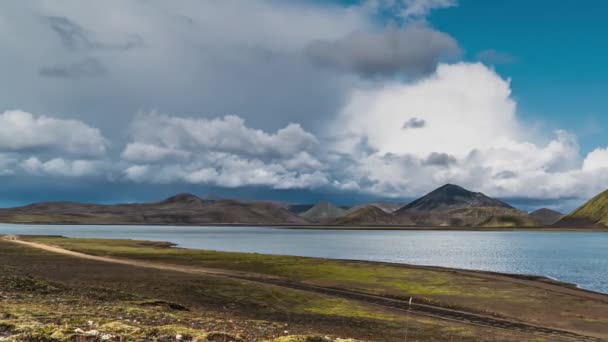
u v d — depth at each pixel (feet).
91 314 86.99
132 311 98.17
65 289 131.03
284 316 132.05
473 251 593.42
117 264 280.92
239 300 156.87
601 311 164.66
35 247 426.92
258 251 555.69
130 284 180.34
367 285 219.41
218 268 290.15
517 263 410.52
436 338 112.37
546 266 380.78
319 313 140.77
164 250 431.84
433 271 279.90
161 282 190.70
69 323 73.41
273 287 189.47
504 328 134.31
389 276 253.24
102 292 132.98
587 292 215.10
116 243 543.80
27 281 132.36
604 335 130.31
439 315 151.43
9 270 173.37
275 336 83.46
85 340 59.21
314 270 280.10
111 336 62.44
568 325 142.51
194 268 286.87
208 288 179.42
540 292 204.44
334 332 109.29
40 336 58.75
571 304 177.17
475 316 152.15
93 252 392.68
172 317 95.61
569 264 399.85
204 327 86.63
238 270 280.92
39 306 93.04
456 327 128.36
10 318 74.13
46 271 215.31
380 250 606.14
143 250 426.92
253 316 128.36
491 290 207.41
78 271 225.15
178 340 65.05
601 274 317.83
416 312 155.12
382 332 115.44
